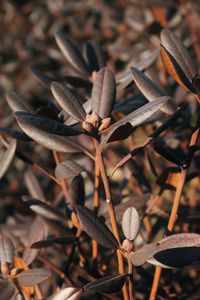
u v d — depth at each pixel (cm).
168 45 60
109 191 57
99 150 56
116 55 124
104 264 75
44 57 175
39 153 151
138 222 57
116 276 56
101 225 57
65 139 60
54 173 73
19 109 71
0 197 147
